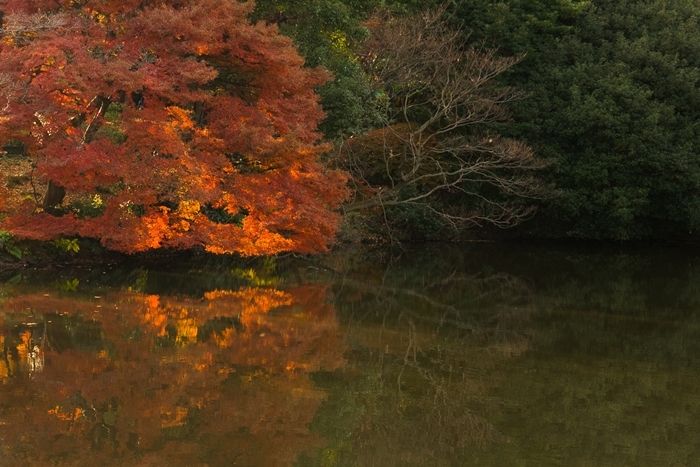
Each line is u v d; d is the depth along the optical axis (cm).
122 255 2155
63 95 1755
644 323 1792
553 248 3266
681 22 3288
